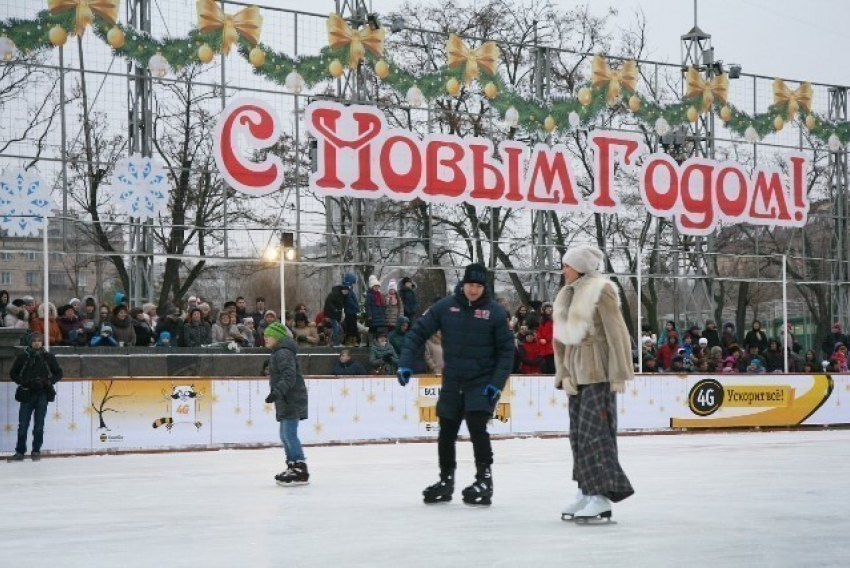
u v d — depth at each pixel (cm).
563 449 2014
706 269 3450
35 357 1945
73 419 2066
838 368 3181
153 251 2661
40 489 1395
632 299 3838
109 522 1044
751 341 3170
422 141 2958
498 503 1141
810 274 3647
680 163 3391
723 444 2141
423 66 3294
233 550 845
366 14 2920
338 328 2686
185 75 2736
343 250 2909
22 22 2542
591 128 3250
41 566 789
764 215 3516
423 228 3020
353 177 2869
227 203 2756
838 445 2097
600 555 793
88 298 2472
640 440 2292
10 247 2553
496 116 3106
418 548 837
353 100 2895
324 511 1091
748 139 3522
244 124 2756
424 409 2405
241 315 2619
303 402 1397
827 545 831
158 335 2473
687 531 911
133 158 2620
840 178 3666
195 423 2167
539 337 2616
